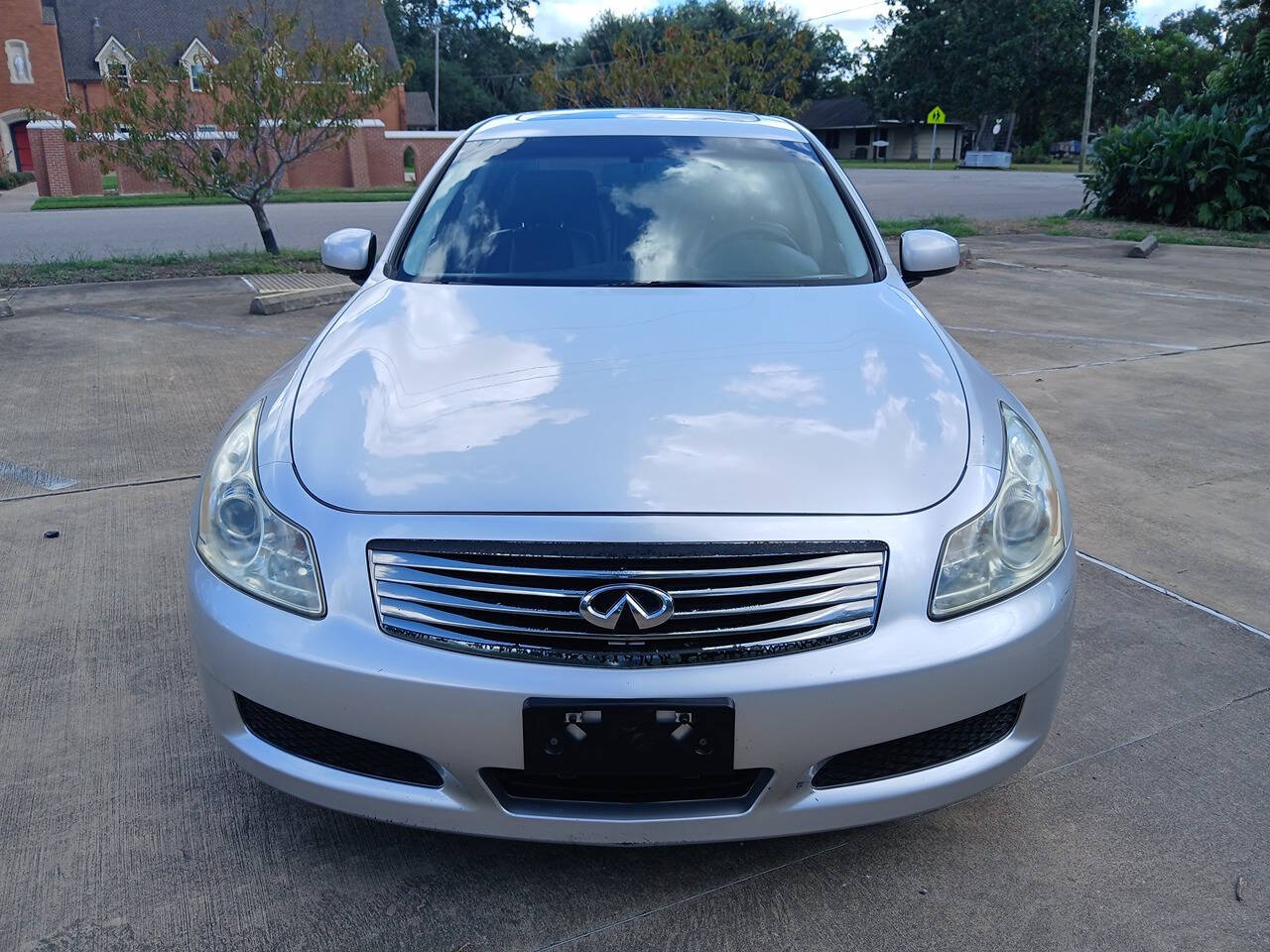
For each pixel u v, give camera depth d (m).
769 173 3.31
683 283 2.83
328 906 1.98
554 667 1.76
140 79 10.20
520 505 1.83
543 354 2.32
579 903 2.00
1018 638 1.89
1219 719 2.61
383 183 32.94
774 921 1.96
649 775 1.79
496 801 1.83
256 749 1.96
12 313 7.52
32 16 43.06
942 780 1.91
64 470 4.28
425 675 1.77
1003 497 1.99
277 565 1.90
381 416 2.09
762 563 1.80
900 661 1.80
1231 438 4.91
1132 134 15.38
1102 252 11.80
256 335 6.86
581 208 3.13
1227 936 1.92
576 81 12.91
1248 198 14.29
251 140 10.50
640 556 1.77
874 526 1.84
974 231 13.45
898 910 1.99
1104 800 2.31
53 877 2.04
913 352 2.38
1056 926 1.95
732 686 1.75
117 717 2.57
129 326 7.14
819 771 1.85
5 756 2.41
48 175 27.80
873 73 60.69
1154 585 3.36
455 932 1.93
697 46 12.52
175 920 1.94
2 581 3.28
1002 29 53.06
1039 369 6.22
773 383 2.19
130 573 3.34
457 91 69.50
